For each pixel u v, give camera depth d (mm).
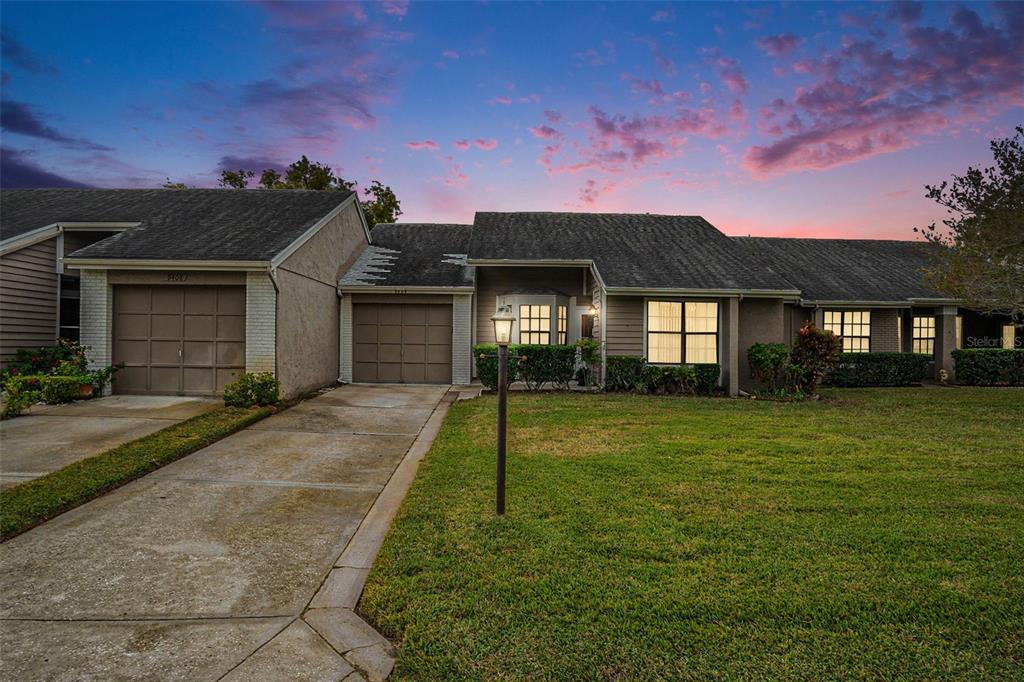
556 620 2744
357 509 4633
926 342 15812
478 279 14328
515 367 11828
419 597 2982
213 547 3783
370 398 10711
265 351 9719
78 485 4914
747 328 12328
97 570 3400
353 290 12945
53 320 11219
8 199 12984
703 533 3900
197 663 2422
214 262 9453
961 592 3047
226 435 7340
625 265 12906
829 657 2453
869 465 5773
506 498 4660
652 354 12305
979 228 10305
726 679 2291
